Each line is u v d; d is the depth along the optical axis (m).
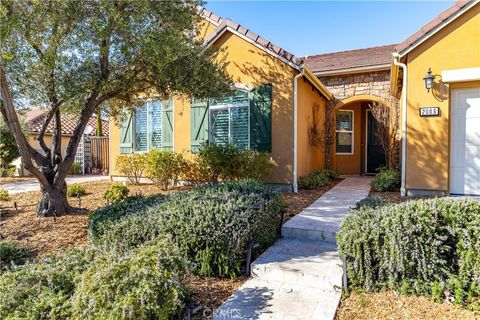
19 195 9.11
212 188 5.21
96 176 15.79
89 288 2.69
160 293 2.78
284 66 8.77
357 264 3.52
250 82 9.23
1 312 2.72
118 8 5.21
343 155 13.45
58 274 3.08
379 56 13.20
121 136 11.92
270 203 4.70
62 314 2.67
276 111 8.95
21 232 5.37
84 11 5.04
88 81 5.82
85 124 6.54
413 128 7.59
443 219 3.39
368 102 13.38
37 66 5.17
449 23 7.13
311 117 10.79
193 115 10.06
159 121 10.91
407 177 7.69
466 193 7.33
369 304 3.26
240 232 3.91
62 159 6.61
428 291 3.30
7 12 4.55
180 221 3.93
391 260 3.36
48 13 4.88
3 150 15.34
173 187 9.87
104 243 3.78
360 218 3.73
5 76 5.30
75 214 6.35
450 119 7.41
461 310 3.03
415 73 7.53
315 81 9.95
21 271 3.20
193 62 6.17
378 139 11.73
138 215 4.23
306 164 10.23
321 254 4.36
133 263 2.96
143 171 10.63
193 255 3.95
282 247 4.66
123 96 7.02
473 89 7.21
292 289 3.66
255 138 9.20
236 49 9.39
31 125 16.41
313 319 3.03
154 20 5.48
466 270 3.21
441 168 7.34
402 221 3.39
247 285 3.77
